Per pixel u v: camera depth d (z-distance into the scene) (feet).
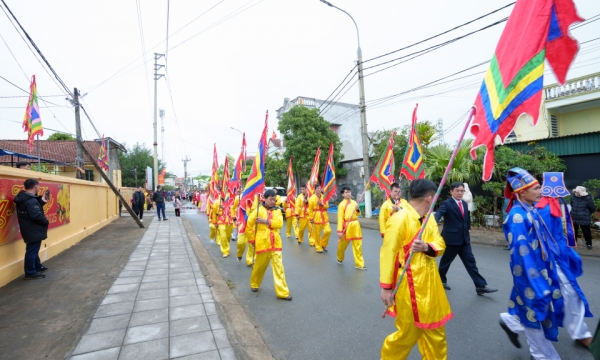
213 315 13.55
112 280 18.56
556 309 9.63
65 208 28.99
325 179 30.78
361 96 50.49
